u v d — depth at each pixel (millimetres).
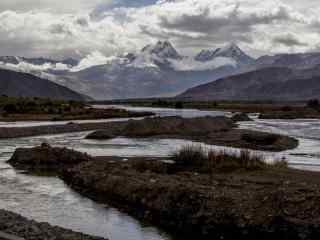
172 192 25328
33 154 44312
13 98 186500
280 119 134250
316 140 68875
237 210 22109
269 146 58188
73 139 72250
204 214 22625
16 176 37594
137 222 24188
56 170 40375
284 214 20891
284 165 36250
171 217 23812
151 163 35125
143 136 76938
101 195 29734
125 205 27219
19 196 30000
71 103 186375
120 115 135000
